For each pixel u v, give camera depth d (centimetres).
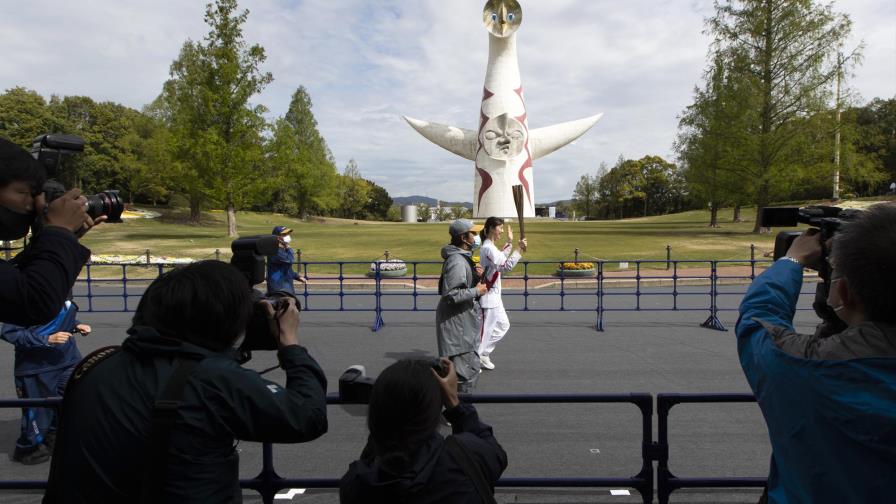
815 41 3162
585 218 10025
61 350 519
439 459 183
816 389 149
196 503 164
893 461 139
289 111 6462
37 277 185
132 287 1722
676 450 517
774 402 162
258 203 3556
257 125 3331
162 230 4094
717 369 804
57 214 202
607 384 731
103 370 175
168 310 179
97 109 6125
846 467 146
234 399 169
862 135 3500
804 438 154
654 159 8888
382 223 6681
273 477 329
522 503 425
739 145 3300
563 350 930
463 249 590
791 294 187
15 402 311
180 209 6581
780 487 174
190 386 167
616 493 439
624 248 2659
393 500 177
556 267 2083
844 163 3309
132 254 2447
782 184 3238
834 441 148
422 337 1048
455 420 221
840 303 164
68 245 196
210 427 167
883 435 138
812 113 3145
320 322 1202
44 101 5881
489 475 193
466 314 584
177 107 4603
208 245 2856
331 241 3089
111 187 6106
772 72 3281
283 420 174
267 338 212
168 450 161
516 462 494
